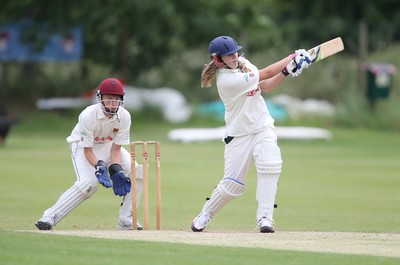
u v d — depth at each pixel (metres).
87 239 28.42
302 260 24.55
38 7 107.50
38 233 30.30
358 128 108.19
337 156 81.94
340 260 24.56
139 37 111.75
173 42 115.19
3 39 107.38
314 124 107.94
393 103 111.44
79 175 34.19
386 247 27.69
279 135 96.06
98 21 106.06
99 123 33.62
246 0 107.19
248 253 25.72
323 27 139.38
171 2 103.62
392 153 85.56
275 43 115.56
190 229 37.09
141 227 35.59
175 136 94.88
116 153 34.53
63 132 102.69
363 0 142.25
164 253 25.64
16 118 88.06
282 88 119.69
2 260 24.25
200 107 110.62
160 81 123.25
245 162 33.06
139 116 107.50
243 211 46.72
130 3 101.88
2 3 106.44
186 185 58.19
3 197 50.78
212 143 93.56
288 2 144.50
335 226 39.62
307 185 59.38
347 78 120.94
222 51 32.03
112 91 33.12
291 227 39.16
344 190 56.62
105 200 51.06
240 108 32.56
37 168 67.81
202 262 24.17
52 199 49.94
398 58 124.12
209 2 105.62
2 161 73.12
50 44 108.00
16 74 126.25
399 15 145.00
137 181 35.75
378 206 48.53
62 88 118.12
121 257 24.88
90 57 116.69
